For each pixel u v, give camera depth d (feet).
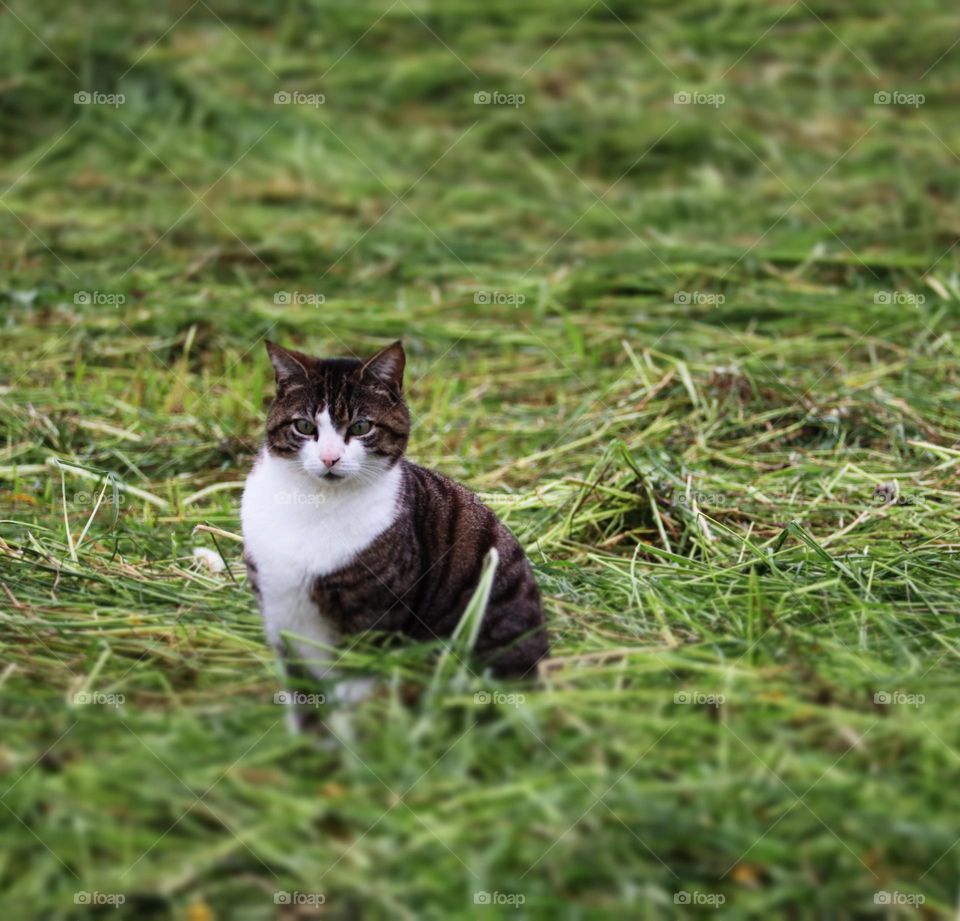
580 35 69.67
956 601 27.43
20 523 29.68
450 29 69.82
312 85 63.93
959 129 62.39
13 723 22.68
